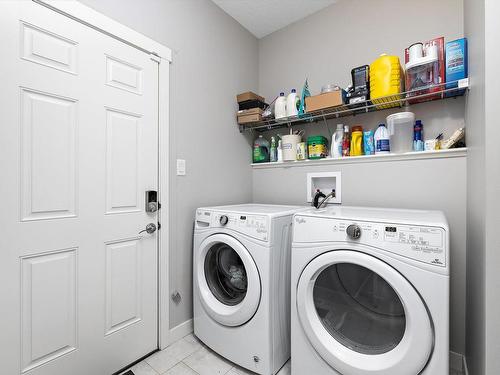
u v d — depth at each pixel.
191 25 1.81
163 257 1.62
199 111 1.87
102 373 1.34
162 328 1.61
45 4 1.14
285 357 1.45
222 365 1.48
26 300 1.10
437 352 0.93
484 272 0.89
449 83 1.34
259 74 2.46
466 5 1.36
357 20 1.88
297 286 1.24
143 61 1.51
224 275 1.65
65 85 1.20
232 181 2.17
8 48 1.05
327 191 1.97
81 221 1.26
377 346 1.09
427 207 1.56
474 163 1.13
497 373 0.86
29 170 1.10
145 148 1.53
